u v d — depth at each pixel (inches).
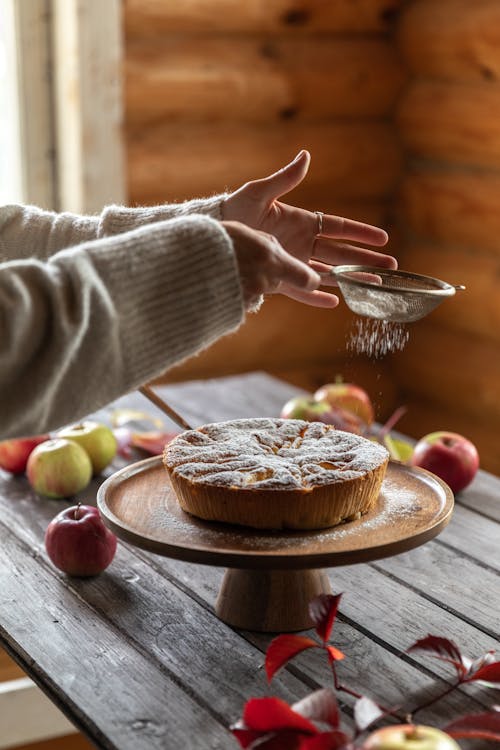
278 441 57.1
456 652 49.0
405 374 119.3
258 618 53.5
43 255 62.1
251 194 58.1
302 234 59.3
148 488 57.2
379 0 111.5
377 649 52.5
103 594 56.3
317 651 52.3
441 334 113.9
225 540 52.0
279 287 57.8
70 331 46.6
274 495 52.0
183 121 106.2
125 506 55.2
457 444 66.4
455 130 107.3
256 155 109.3
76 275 46.9
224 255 48.7
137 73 102.3
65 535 57.1
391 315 55.2
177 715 48.3
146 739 47.1
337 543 51.6
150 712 48.5
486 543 61.6
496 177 105.0
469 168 108.3
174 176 106.3
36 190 106.2
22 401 46.8
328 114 112.3
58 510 64.2
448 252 111.5
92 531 57.2
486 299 106.8
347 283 54.8
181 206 59.5
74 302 46.8
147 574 58.1
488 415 109.4
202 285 48.5
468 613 55.3
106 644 52.6
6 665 81.9
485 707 49.0
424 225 113.7
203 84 105.0
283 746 44.8
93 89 100.3
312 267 59.7
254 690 49.8
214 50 105.5
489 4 101.6
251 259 49.5
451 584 57.7
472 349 110.3
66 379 47.4
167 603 55.7
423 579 58.1
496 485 68.2
